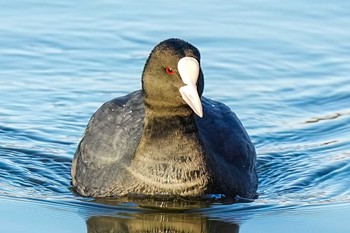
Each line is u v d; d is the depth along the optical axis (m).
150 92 12.66
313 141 15.72
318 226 12.49
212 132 13.55
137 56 18.19
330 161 14.94
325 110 16.72
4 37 18.62
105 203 13.03
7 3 19.78
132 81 17.39
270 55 18.27
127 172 13.03
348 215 12.86
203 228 12.43
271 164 14.95
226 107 14.22
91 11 19.67
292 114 16.58
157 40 18.61
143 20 19.33
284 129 16.08
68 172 14.61
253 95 17.05
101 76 17.56
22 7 19.69
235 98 16.92
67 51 18.30
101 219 12.64
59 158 15.00
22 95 16.83
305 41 18.73
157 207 12.87
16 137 15.58
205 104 13.95
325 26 19.16
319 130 16.05
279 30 19.05
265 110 16.64
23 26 19.00
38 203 13.22
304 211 13.02
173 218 12.68
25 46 18.41
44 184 14.09
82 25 19.11
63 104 16.61
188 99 12.30
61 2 19.97
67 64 17.92
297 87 17.34
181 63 12.36
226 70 17.80
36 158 14.96
